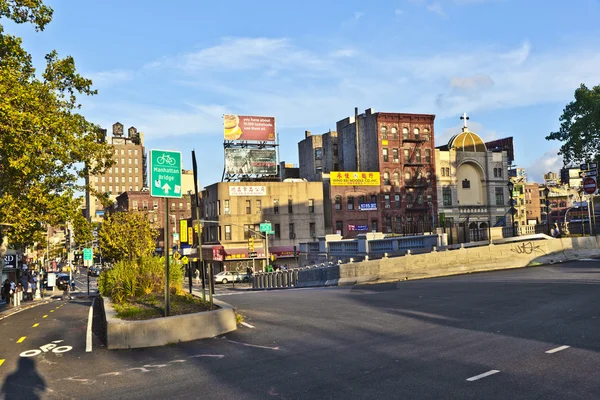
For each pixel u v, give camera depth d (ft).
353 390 25.41
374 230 256.73
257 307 59.57
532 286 61.87
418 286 74.43
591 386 23.57
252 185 240.94
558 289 57.06
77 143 83.35
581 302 46.39
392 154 263.49
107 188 550.77
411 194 264.93
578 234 128.67
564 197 413.80
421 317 45.19
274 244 241.35
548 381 24.64
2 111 62.59
